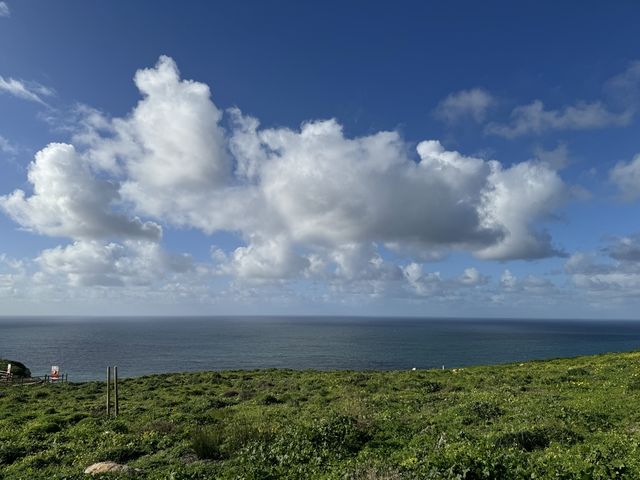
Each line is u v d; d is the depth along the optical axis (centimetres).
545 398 2305
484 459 1066
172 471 1298
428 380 3559
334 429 1578
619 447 1216
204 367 9988
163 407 2855
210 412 2534
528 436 1439
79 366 10150
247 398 3225
